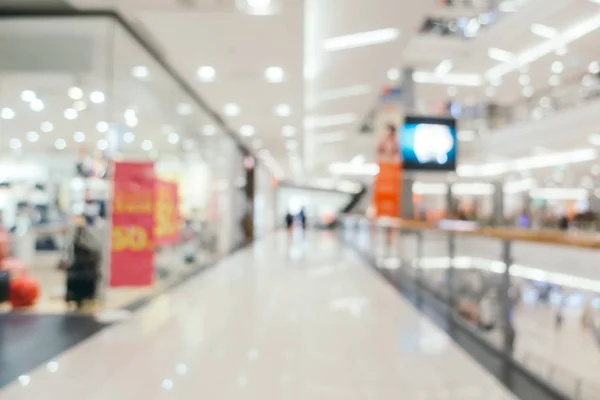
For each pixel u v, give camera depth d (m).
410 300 6.38
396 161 12.36
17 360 3.72
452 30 14.21
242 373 3.45
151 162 6.25
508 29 12.11
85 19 5.19
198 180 10.04
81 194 5.96
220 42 6.08
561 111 16.31
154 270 6.74
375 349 4.06
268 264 10.59
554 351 3.61
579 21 10.43
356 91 9.84
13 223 7.49
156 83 7.24
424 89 18.45
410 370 3.52
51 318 5.14
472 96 19.41
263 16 5.24
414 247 7.29
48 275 6.93
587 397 2.83
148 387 3.17
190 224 9.50
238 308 5.77
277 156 20.42
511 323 3.79
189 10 5.12
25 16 5.22
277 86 8.35
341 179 36.91
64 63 5.93
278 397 3.02
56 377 3.35
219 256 11.98
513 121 20.58
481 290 4.54
